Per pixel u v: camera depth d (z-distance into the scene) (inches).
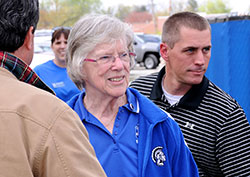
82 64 58.4
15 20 44.7
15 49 46.2
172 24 77.7
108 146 57.9
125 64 58.8
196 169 66.4
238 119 73.7
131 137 59.4
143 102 61.4
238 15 132.2
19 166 39.7
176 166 61.8
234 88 134.0
